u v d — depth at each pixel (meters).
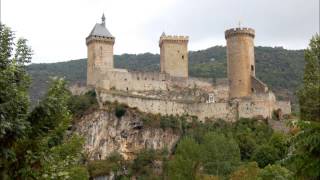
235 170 98.19
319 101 28.58
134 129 141.38
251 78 152.25
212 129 139.62
